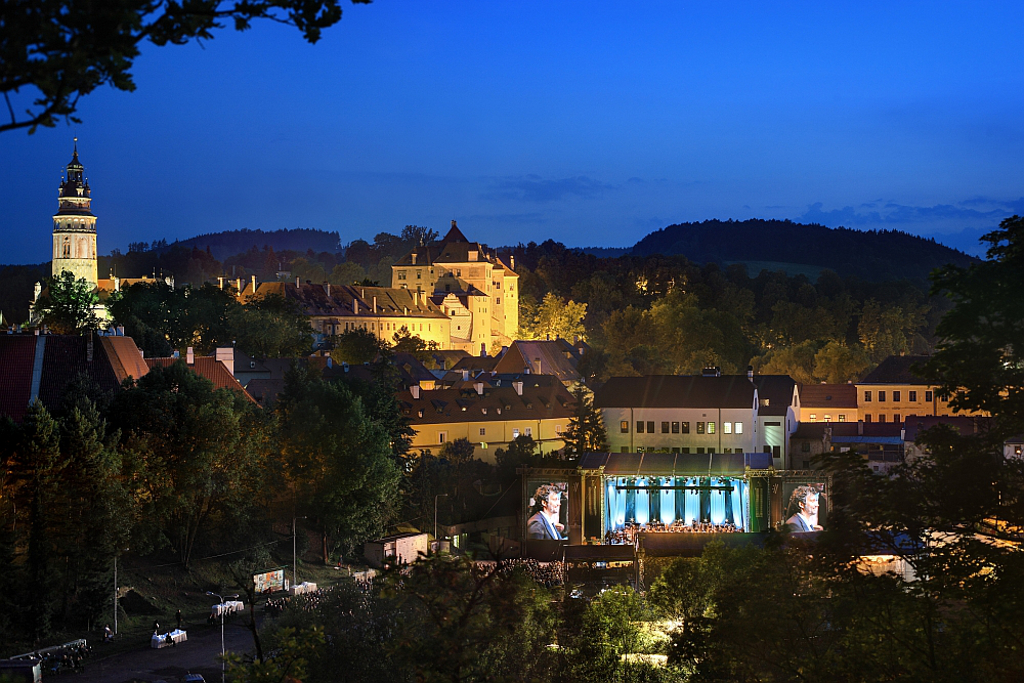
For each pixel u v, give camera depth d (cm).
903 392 16788
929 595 3166
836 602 3231
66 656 6481
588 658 5859
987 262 3622
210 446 8406
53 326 15775
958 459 3347
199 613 7812
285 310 19738
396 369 16338
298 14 1583
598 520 11138
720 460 11369
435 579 3141
